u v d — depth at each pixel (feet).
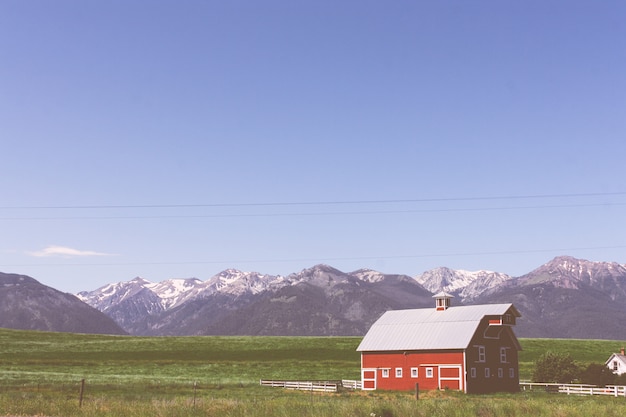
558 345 531.09
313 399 183.01
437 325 279.90
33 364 372.38
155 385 243.40
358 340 558.56
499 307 279.69
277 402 142.00
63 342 531.91
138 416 118.73
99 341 540.93
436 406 129.80
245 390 241.35
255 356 459.32
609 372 271.69
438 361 268.62
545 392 260.83
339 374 351.25
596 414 126.21
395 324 296.10
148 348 497.05
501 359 279.28
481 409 128.26
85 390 214.69
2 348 475.72
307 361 415.23
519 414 125.29
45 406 132.36
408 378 275.59
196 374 345.10
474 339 266.98
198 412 123.13
